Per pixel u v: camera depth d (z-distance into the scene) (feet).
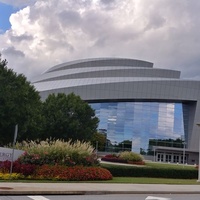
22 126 124.57
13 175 68.08
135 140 326.44
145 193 57.88
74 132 210.18
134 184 69.31
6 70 125.08
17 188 52.01
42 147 78.54
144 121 335.47
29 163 74.74
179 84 349.61
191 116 350.02
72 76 363.97
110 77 357.61
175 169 98.58
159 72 382.63
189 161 327.88
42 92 321.11
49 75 377.91
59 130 208.54
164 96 344.90
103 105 335.88
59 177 70.64
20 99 124.26
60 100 216.54
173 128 341.41
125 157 170.91
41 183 62.23
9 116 117.91
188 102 354.33
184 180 90.48
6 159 75.10
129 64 404.77
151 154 324.39
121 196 52.70
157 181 79.87
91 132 219.00
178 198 53.93
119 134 327.67
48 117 208.33
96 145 287.48
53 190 52.03
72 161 77.56
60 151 77.97
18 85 127.24
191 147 338.75
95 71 368.48
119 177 87.71
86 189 55.47
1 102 115.24
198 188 68.44
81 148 81.30
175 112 347.77
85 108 219.82
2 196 46.85
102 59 400.88
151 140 330.95
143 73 377.09
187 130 346.33
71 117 214.28
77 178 72.33
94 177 74.49
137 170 93.45
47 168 72.18
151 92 342.85
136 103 340.18
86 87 332.60
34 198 46.42
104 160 183.42
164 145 332.39
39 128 153.58
